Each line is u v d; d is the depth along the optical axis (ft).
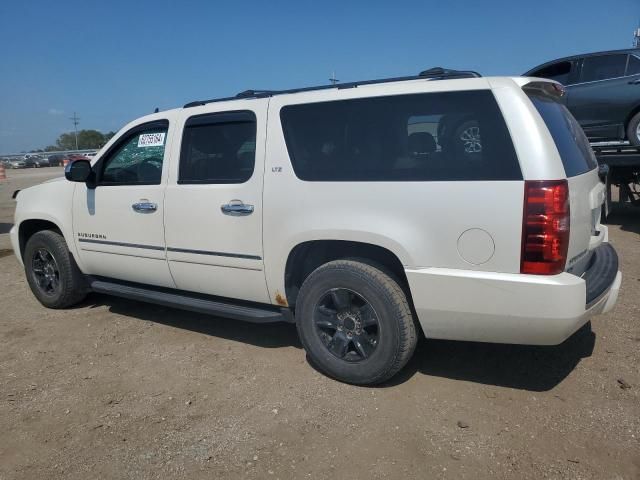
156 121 14.80
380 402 11.39
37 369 13.71
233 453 9.89
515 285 9.87
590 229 11.51
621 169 29.43
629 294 17.47
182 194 13.84
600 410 10.77
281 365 13.34
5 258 27.07
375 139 11.39
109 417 11.28
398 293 11.25
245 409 11.36
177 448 10.11
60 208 17.01
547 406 11.01
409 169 10.89
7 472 9.62
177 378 12.91
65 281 17.52
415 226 10.67
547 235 9.69
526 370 12.57
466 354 13.51
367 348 11.75
